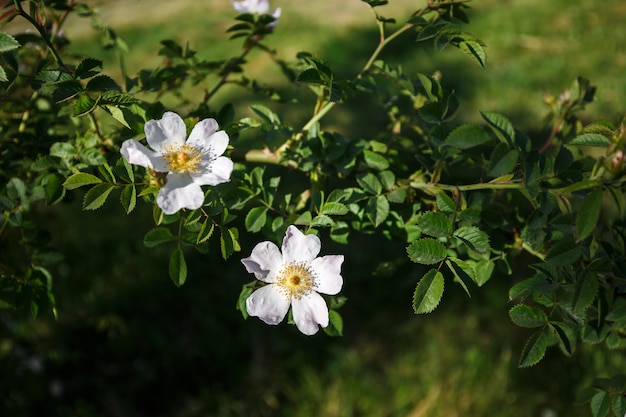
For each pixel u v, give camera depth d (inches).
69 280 38.6
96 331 35.6
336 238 17.1
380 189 16.5
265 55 58.6
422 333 35.6
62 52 21.5
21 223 17.5
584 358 33.3
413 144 20.1
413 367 33.8
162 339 36.4
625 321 15.3
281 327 36.6
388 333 36.3
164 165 14.2
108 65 56.1
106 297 38.2
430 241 14.3
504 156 13.9
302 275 15.2
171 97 43.9
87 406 33.2
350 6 69.1
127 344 35.9
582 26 62.9
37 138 19.3
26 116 20.1
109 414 33.5
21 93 20.4
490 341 34.5
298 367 34.5
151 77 18.2
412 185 16.6
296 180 45.4
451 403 31.9
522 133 14.5
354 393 32.9
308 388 33.2
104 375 34.9
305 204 17.8
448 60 57.9
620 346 16.7
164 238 15.1
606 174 13.6
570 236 16.6
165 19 66.1
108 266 40.1
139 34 62.4
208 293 38.9
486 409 31.7
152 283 39.2
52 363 34.3
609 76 55.3
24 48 21.1
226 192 16.1
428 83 16.4
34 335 34.2
